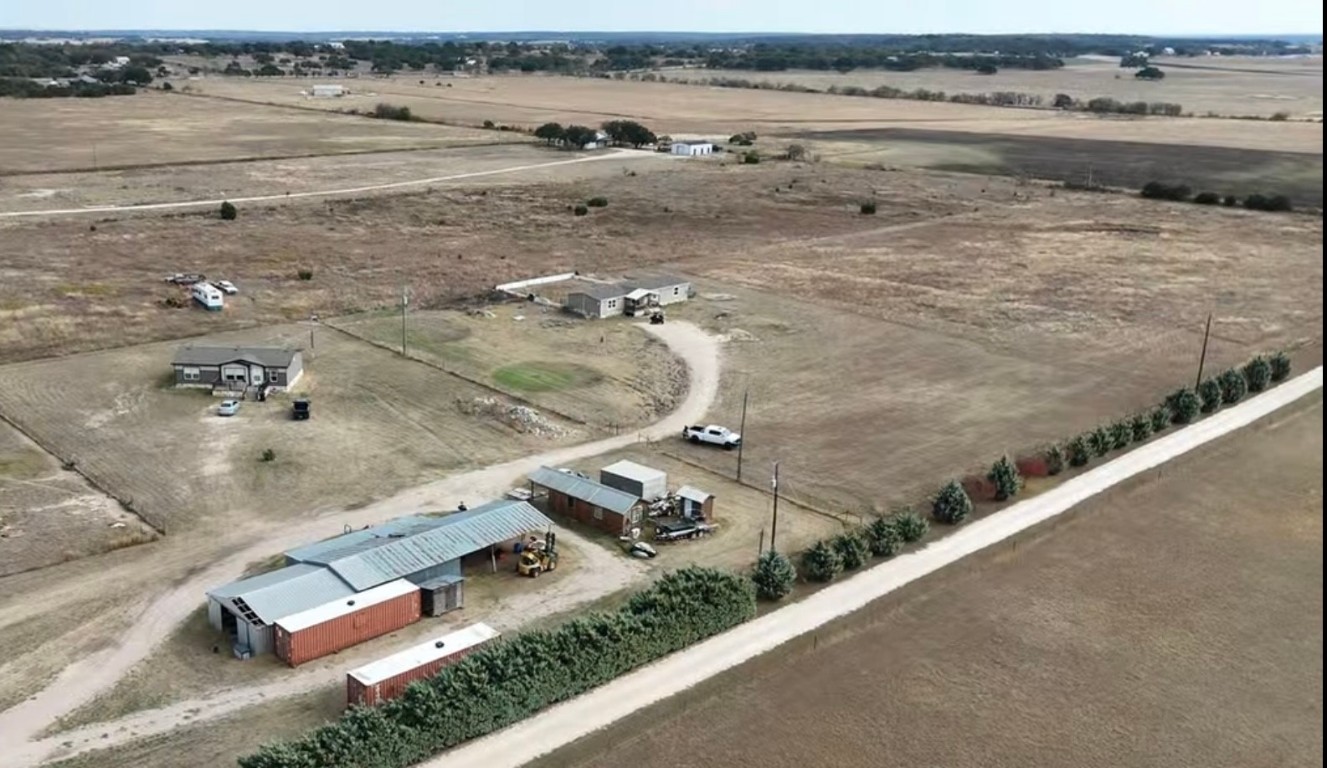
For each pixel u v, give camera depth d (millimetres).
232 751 33281
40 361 71125
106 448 57156
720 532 49719
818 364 75438
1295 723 35844
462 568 45688
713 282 99312
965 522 50594
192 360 67062
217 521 49281
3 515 48875
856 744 34281
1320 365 76625
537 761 32625
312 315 84438
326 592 40562
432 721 32500
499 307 88562
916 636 40750
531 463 57062
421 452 58062
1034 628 41500
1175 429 63500
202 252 103000
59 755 32875
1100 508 52688
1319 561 47312
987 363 76375
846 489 54750
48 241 104125
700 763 33062
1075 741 34750
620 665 37125
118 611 41375
